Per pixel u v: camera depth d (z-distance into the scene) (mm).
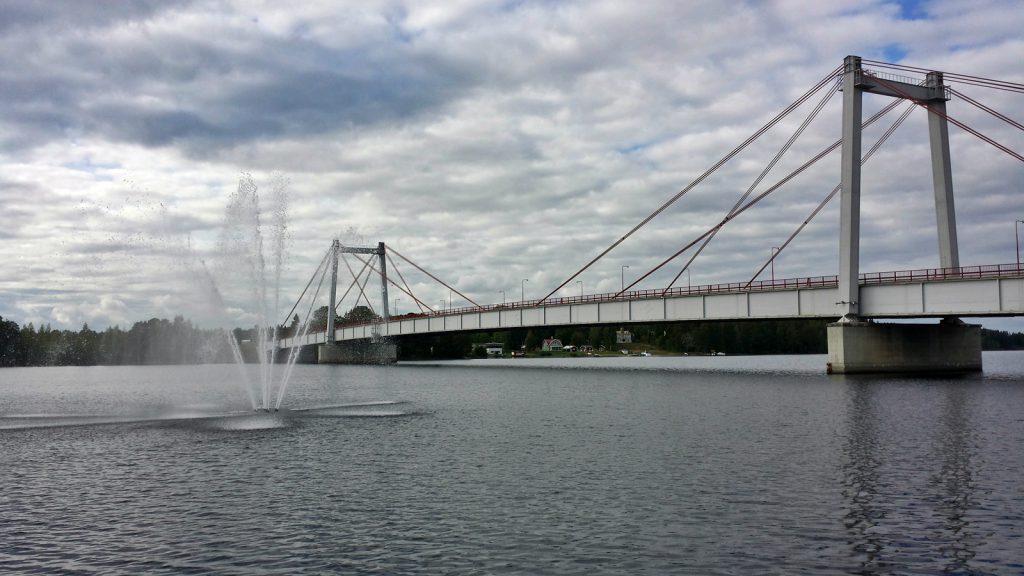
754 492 25453
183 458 33469
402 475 29031
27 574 18281
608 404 59250
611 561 18750
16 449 36719
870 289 85562
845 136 86000
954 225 86562
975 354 93688
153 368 195375
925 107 88438
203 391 84000
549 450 34750
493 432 41656
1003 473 28281
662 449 34594
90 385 104000
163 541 20688
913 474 28188
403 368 154125
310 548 19922
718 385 81062
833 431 40031
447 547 19875
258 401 66438
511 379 103562
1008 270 73812
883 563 18562
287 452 34844
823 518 22234
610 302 110625
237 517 22984
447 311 144000
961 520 21953
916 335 90125
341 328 180250
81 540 20875
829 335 87188
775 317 92312
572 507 23719
